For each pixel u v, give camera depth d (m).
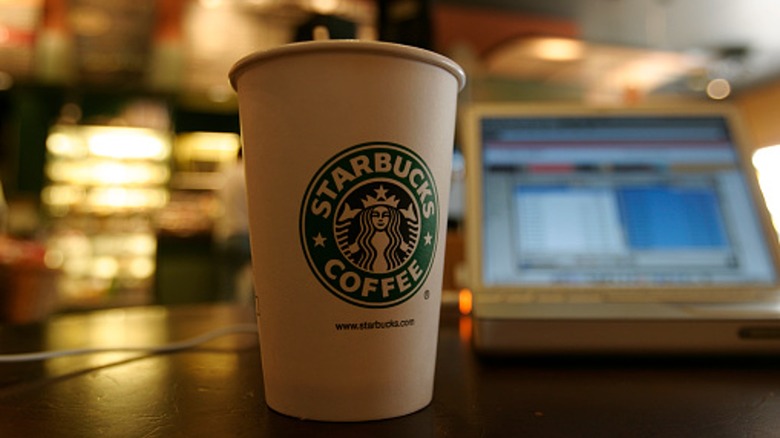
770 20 4.09
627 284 0.60
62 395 0.40
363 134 0.33
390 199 0.34
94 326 0.80
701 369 0.49
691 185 0.66
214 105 4.45
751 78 5.32
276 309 0.34
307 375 0.34
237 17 3.89
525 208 0.65
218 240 4.09
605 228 0.65
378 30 1.34
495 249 0.63
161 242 4.09
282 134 0.33
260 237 0.35
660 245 0.63
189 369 0.49
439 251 0.37
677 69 4.59
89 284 4.09
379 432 0.32
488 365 0.51
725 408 0.37
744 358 0.50
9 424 0.33
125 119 4.27
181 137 4.48
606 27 4.18
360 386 0.33
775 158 5.54
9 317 1.23
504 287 0.60
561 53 3.98
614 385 0.43
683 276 0.61
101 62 3.90
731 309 0.51
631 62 4.27
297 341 0.34
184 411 0.36
